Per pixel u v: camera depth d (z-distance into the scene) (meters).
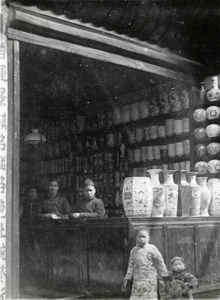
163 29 6.14
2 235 4.31
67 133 9.02
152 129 7.52
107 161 8.32
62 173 9.13
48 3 4.93
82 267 5.43
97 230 5.29
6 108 4.50
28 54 6.96
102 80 8.02
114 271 5.05
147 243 4.69
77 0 5.08
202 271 5.66
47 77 8.13
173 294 4.61
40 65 7.51
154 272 4.61
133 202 5.28
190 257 5.54
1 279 4.26
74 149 8.95
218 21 6.69
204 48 6.87
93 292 5.24
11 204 4.51
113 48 5.80
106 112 8.32
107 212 8.19
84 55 5.55
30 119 9.62
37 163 9.52
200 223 5.76
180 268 4.60
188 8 6.19
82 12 5.25
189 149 7.07
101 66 7.37
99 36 5.59
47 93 8.80
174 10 6.07
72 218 5.70
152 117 7.55
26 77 8.11
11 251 4.46
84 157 8.74
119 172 8.10
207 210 6.12
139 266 4.60
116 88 8.29
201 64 7.04
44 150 9.48
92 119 8.74
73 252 5.57
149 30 6.01
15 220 4.52
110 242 5.14
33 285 6.11
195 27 6.50
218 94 6.77
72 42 5.42
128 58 6.07
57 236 5.84
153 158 7.52
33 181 9.42
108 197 8.22
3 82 4.51
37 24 4.94
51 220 5.96
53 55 6.98
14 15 4.74
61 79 8.19
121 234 5.04
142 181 5.35
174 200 5.57
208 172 6.73
